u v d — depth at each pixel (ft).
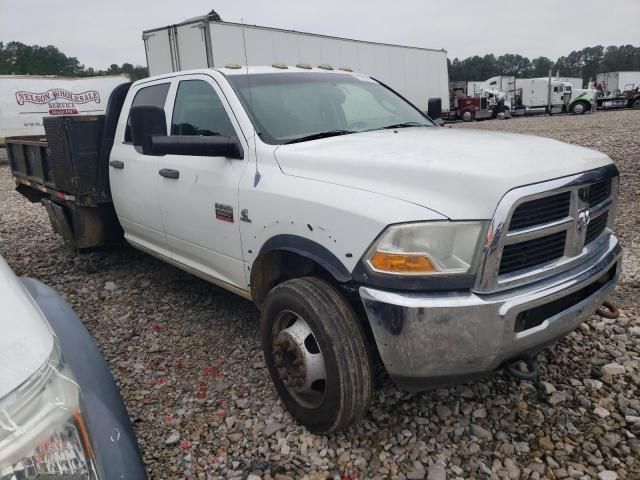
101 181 16.49
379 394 10.15
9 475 3.86
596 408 9.62
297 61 53.57
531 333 7.98
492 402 9.94
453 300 7.47
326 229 8.59
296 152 9.98
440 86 82.69
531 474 8.18
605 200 9.51
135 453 5.62
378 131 11.62
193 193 11.99
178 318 14.23
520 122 90.84
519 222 7.81
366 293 7.88
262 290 10.82
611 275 9.75
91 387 6.04
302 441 9.02
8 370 4.06
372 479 8.18
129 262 19.04
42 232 25.39
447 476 8.18
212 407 10.12
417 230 7.58
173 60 46.80
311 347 8.89
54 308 7.25
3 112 60.18
